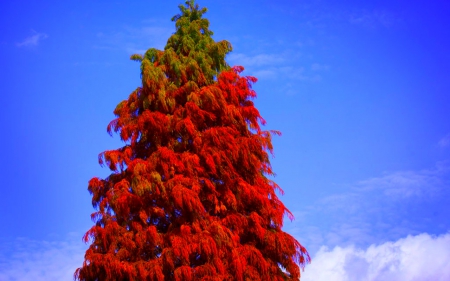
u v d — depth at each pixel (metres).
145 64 21.80
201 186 20.70
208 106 21.66
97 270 19.47
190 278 18.84
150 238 19.66
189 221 20.25
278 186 21.94
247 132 22.09
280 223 21.28
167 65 22.44
